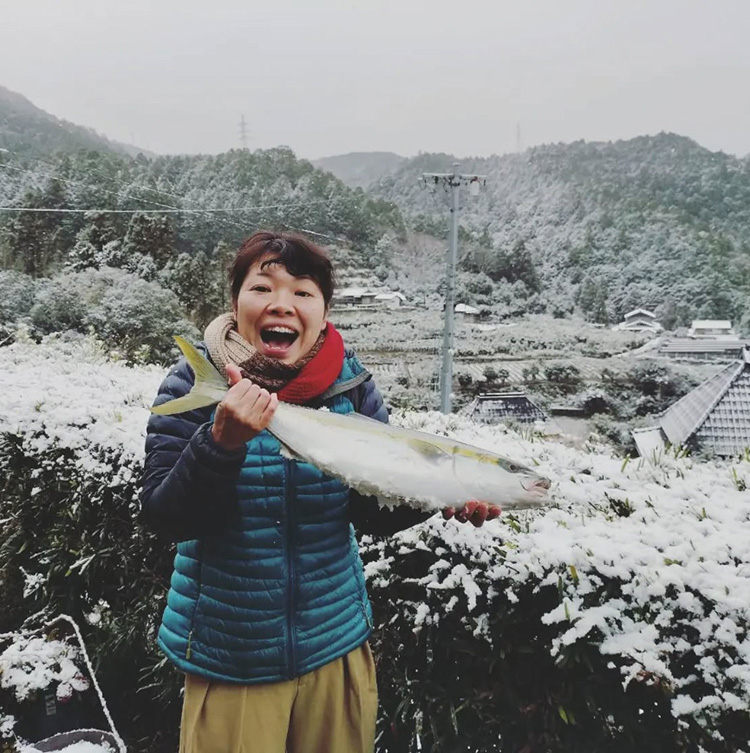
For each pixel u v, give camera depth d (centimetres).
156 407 124
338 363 145
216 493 120
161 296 2248
